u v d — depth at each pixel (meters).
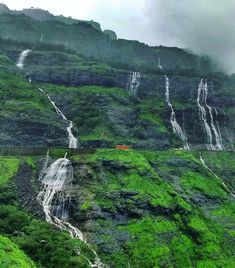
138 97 184.88
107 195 91.69
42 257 65.69
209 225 96.69
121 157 104.44
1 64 172.62
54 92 162.62
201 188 108.50
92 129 147.88
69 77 176.50
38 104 146.50
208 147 170.25
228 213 104.62
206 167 131.12
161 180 101.25
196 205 102.62
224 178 127.44
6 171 95.00
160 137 147.75
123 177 98.75
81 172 99.38
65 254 66.75
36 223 76.12
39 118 136.62
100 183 96.50
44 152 109.12
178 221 91.25
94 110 156.25
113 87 176.62
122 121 153.62
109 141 138.38
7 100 142.75
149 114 157.75
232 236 95.56
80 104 158.62
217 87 194.38
